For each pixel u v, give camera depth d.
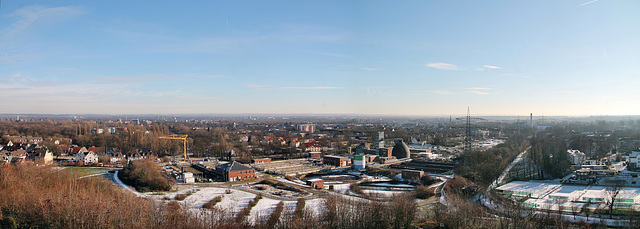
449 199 182.62
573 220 152.88
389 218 139.75
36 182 162.50
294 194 195.75
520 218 140.88
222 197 184.38
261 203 173.50
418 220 151.00
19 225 116.00
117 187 197.38
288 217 147.75
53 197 129.88
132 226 120.06
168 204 160.50
